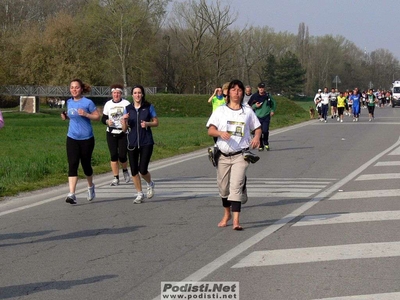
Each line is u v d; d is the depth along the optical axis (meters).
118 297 5.86
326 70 118.69
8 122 47.16
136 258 7.25
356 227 8.66
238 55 87.31
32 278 6.52
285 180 13.58
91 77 72.06
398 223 8.89
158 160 18.55
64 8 101.00
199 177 14.55
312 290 5.90
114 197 11.82
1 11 91.81
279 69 96.38
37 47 72.44
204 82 75.00
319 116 41.16
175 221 9.39
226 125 8.55
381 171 14.68
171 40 78.94
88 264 7.03
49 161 16.88
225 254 7.32
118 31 71.12
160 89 79.38
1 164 16.11
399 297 5.67
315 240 7.93
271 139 24.69
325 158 17.67
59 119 52.97
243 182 8.63
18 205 11.01
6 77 71.81
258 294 5.82
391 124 34.06
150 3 71.94
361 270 6.55
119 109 13.37
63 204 11.08
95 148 21.56
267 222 9.14
